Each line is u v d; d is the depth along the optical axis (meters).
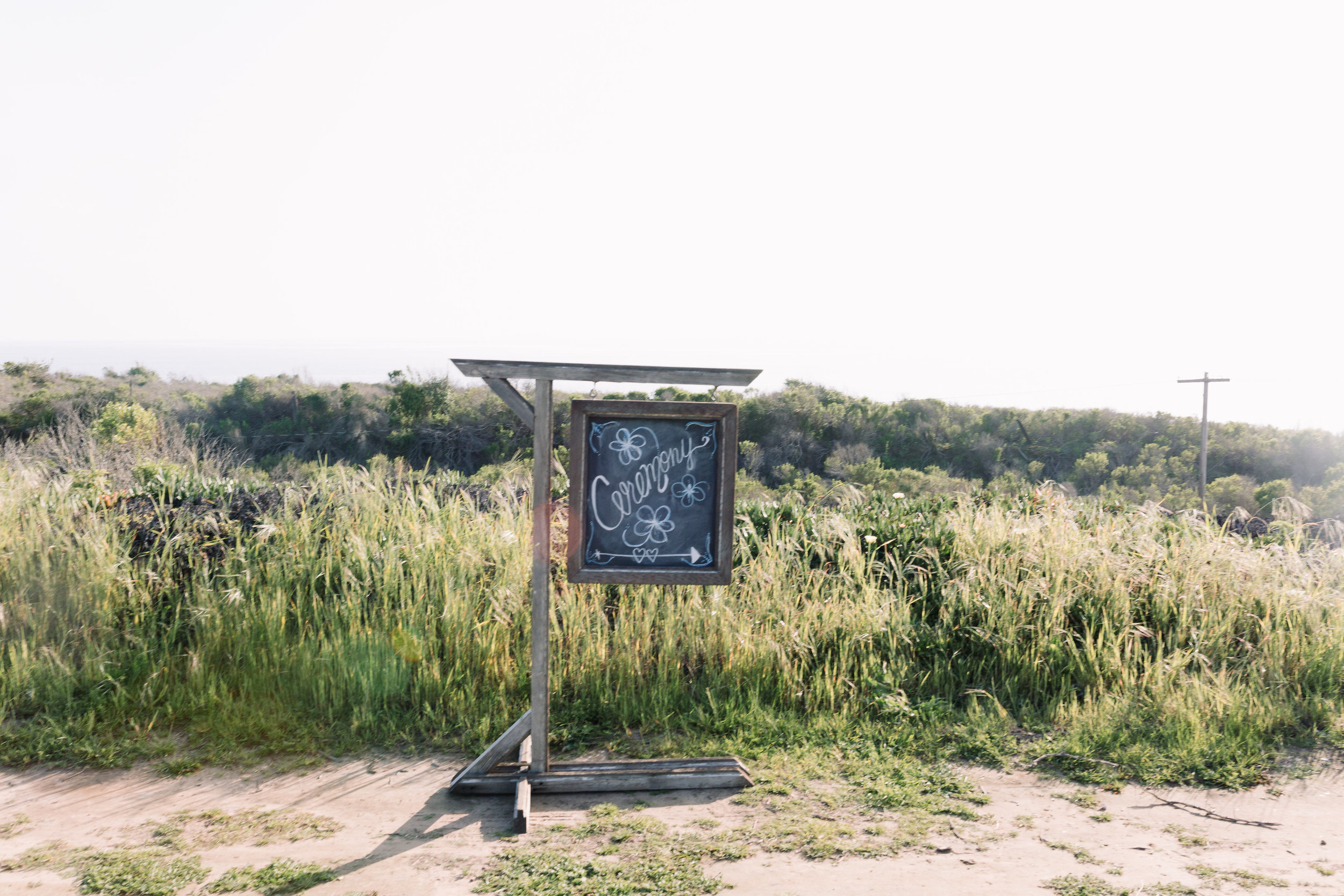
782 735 5.21
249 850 3.76
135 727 5.00
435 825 4.05
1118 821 4.18
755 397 36.69
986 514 8.15
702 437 4.53
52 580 5.85
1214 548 7.10
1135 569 6.81
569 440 4.41
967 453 37.25
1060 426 41.03
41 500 6.86
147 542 6.59
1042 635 6.13
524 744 4.88
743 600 6.35
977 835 3.99
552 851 3.77
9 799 4.25
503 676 5.64
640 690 5.66
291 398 35.78
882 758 4.94
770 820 4.13
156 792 4.38
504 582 6.18
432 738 5.09
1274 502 8.98
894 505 8.57
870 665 5.89
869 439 36.50
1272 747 5.12
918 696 5.84
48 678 5.28
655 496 4.52
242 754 4.85
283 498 7.53
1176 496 30.44
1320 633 6.14
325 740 5.05
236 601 5.84
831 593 6.57
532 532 4.46
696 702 5.59
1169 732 5.14
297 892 3.38
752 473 31.91
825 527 7.57
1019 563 6.98
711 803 4.34
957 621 6.42
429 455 32.06
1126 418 41.75
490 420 33.62
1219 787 4.63
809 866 3.65
